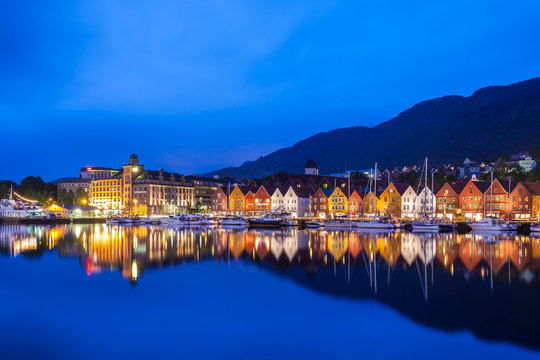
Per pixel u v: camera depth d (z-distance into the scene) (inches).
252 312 1330.0
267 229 5452.8
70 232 4849.9
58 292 1566.2
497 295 1536.7
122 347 1055.6
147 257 2482.8
